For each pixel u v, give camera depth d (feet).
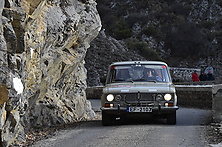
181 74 294.46
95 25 70.54
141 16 437.58
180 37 396.57
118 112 50.26
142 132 42.93
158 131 43.78
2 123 33.55
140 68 56.44
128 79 55.36
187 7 457.27
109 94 51.06
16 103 34.86
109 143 35.96
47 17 49.78
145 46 362.74
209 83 139.54
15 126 37.09
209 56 380.17
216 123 51.70
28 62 42.57
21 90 35.04
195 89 98.78
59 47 57.93
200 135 40.37
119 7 459.73
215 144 34.01
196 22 438.40
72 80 67.72
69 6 59.41
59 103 62.80
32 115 52.75
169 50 392.68
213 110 53.47
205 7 467.52
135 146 33.88
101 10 445.37
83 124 58.18
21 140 41.68
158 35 409.90
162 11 450.30
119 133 42.68
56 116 59.00
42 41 47.29
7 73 32.48
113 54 297.53
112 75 56.44
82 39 67.41
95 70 259.80
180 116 67.92
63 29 55.11
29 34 41.60
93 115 76.02
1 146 34.94
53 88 61.11
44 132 50.06
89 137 41.06
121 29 414.41
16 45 35.01
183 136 39.68
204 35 401.08
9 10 34.37
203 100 94.17
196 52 384.27
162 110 50.19
